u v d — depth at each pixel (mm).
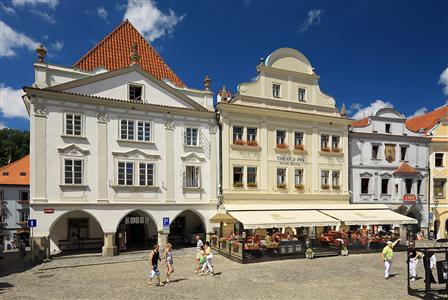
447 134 38938
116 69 26609
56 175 24172
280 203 31641
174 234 31328
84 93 25453
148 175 27266
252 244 23234
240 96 31000
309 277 18734
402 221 30766
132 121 27031
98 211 25203
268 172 31547
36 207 23359
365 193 35750
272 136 32062
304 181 32938
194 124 29281
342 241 26547
